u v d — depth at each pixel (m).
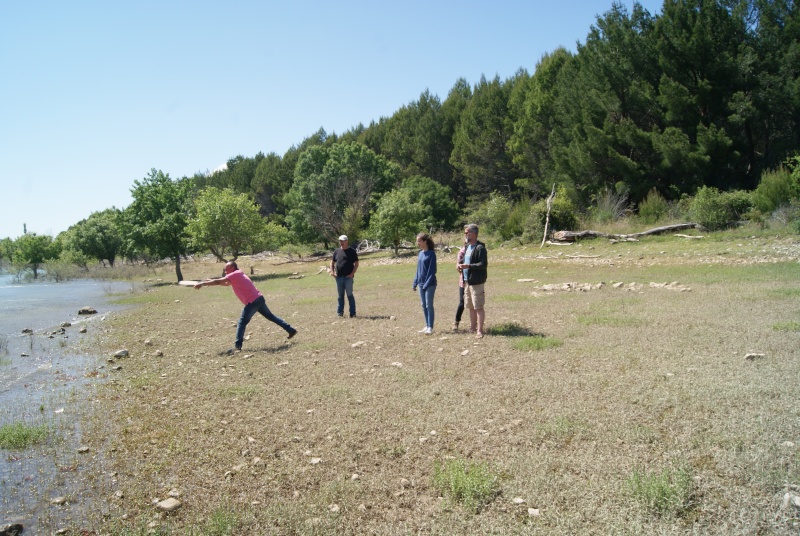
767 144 28.39
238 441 5.03
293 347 9.05
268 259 47.12
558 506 3.62
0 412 6.52
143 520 3.75
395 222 31.69
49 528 3.75
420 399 5.83
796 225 19.62
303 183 49.00
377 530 3.49
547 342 7.89
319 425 5.29
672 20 28.88
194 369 8.02
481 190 48.25
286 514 3.71
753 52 26.12
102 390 7.18
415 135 58.38
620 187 29.28
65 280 39.28
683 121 27.73
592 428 4.75
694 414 4.88
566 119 33.34
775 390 5.31
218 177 89.94
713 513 3.43
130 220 32.94
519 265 21.45
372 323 10.97
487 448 4.55
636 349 7.27
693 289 12.34
